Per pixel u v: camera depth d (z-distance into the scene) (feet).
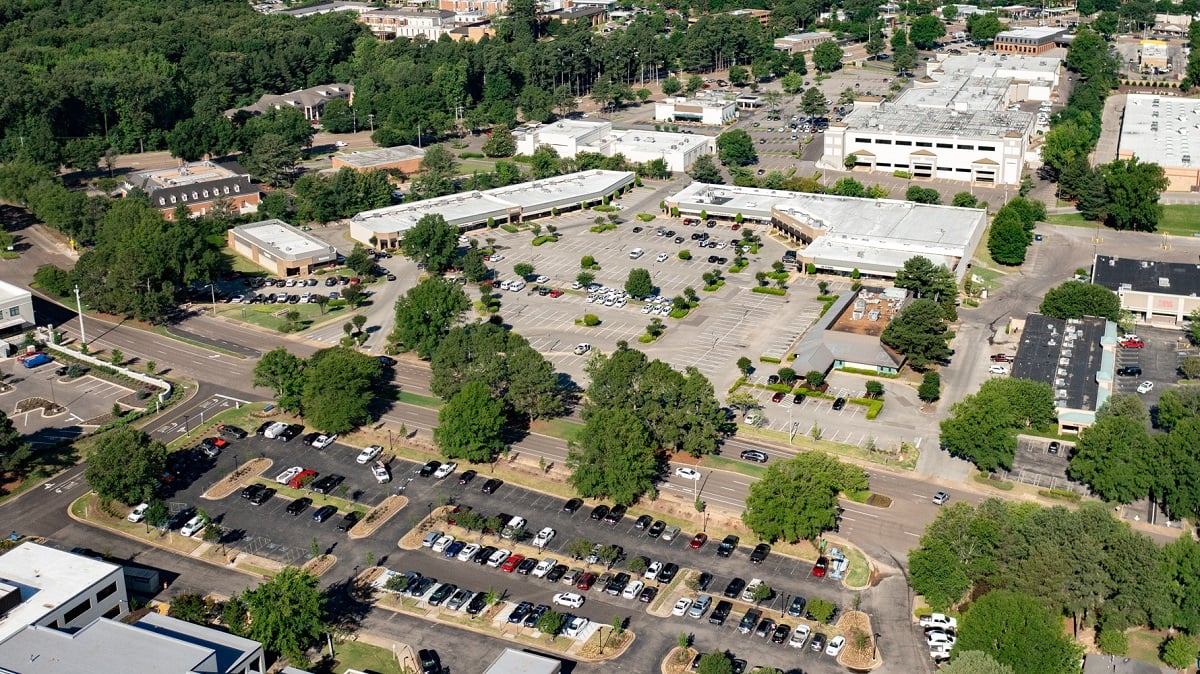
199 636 625.41
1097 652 644.69
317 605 645.10
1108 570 653.71
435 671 631.97
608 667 636.07
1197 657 628.28
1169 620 637.30
